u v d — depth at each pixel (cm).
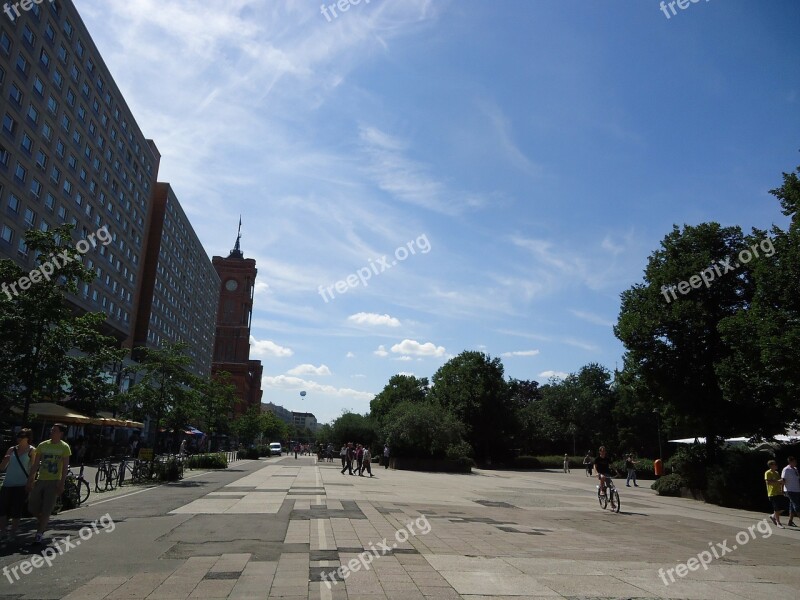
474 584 764
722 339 2091
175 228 9050
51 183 5106
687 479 2564
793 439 2373
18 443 1035
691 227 2630
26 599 657
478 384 6438
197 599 662
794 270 1805
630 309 2712
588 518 1656
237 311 15162
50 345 1479
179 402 2841
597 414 7762
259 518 1326
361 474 3412
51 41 5006
